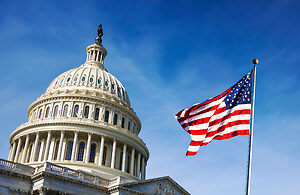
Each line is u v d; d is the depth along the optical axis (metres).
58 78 106.25
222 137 31.72
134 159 97.25
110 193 65.75
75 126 87.56
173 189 73.19
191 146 33.31
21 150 92.38
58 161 82.38
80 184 63.31
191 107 35.06
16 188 59.50
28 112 104.56
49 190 59.94
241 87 32.53
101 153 86.38
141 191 67.06
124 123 100.31
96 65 115.31
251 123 29.45
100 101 96.56
